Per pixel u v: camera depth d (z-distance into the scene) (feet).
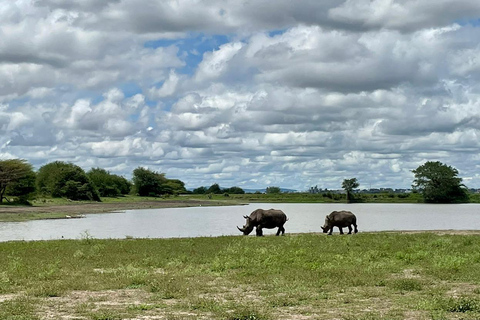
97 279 57.00
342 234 122.93
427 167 518.78
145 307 43.11
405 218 273.54
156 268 66.69
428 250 80.84
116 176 619.67
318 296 47.37
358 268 62.54
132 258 75.05
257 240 102.32
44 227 196.24
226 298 47.37
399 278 57.00
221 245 92.73
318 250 82.53
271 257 72.74
